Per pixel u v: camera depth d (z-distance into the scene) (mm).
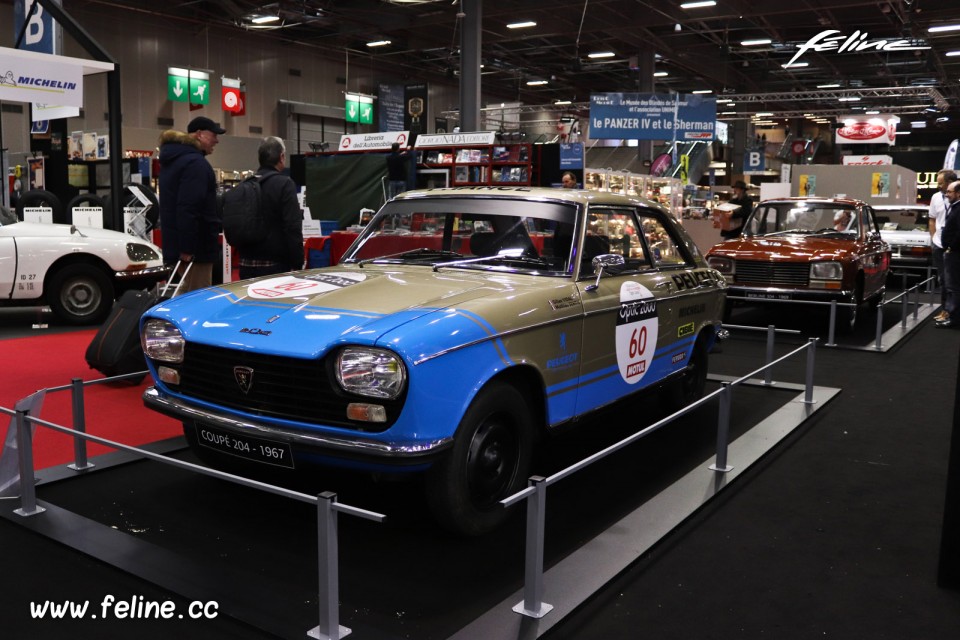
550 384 3525
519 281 3695
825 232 10023
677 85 37812
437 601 2758
